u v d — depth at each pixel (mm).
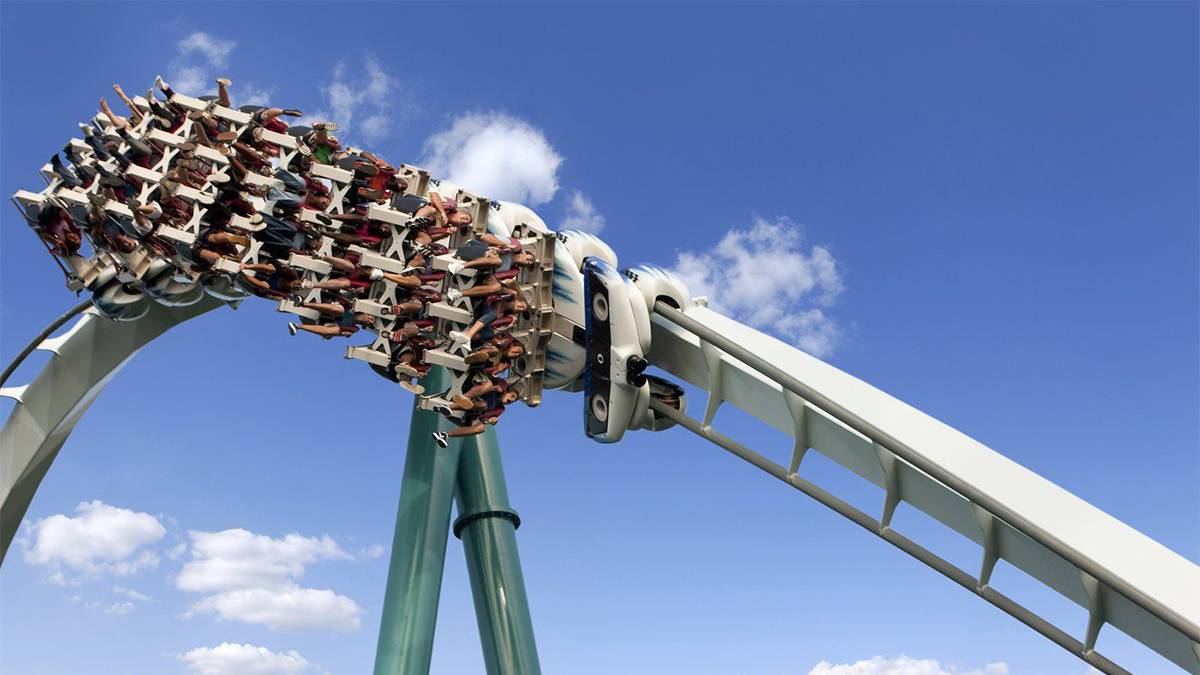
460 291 15133
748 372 15852
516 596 19375
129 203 15203
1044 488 14102
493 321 15320
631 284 16016
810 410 15414
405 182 15602
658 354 16891
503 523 19766
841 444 15445
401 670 17844
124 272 16844
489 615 19266
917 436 14492
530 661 19109
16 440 20531
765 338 15906
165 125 15594
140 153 15414
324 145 15250
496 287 15203
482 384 15461
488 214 16109
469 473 19859
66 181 16281
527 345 15969
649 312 16234
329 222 15031
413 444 19328
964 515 14867
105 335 20000
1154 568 13383
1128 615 14000
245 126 15227
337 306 15180
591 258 16125
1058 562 14281
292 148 15227
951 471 14117
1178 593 13133
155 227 15367
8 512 20875
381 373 15992
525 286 15859
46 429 20422
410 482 19125
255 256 15156
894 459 14992
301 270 15383
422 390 15625
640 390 16016
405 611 18234
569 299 16188
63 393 20312
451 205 15648
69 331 20328
